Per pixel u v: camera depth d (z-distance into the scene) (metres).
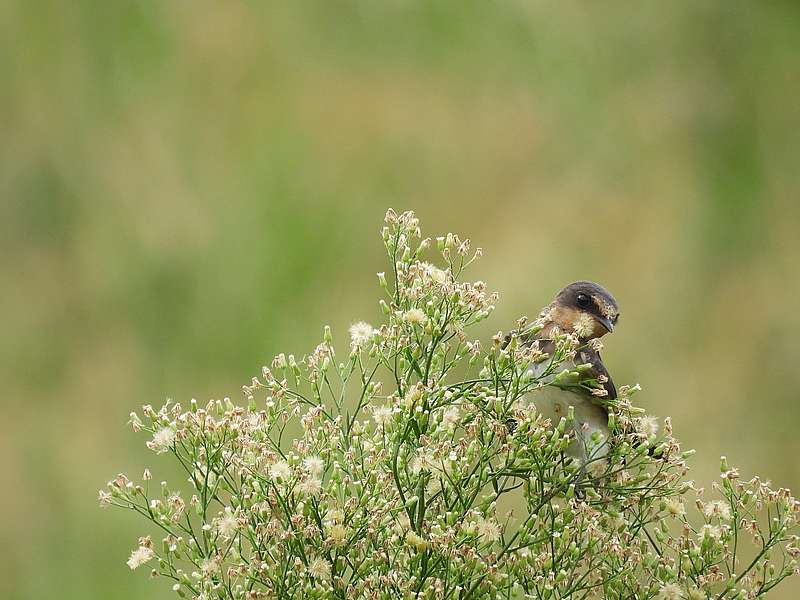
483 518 4.59
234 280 13.77
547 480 4.86
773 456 13.45
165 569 4.66
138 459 12.59
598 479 5.06
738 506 4.86
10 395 13.16
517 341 4.91
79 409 13.08
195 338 13.52
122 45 15.10
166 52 15.11
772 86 16.16
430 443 4.66
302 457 4.64
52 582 11.73
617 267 14.56
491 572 4.49
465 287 4.90
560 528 4.71
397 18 15.44
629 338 14.23
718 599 4.77
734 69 16.19
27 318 13.70
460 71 15.33
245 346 13.43
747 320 14.33
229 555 4.71
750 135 15.76
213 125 14.80
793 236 15.02
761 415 13.85
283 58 15.16
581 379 6.43
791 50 16.25
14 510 12.19
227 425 4.71
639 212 14.85
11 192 14.31
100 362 13.46
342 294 13.65
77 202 14.39
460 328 4.89
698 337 14.34
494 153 14.95
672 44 16.16
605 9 16.12
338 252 13.95
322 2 15.48
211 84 15.05
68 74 14.92
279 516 4.59
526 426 4.77
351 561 4.57
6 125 14.62
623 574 4.73
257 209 14.17
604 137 15.30
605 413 6.31
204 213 14.23
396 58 15.30
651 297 14.36
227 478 4.81
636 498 4.99
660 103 15.71
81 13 15.16
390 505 4.50
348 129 14.80
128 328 13.65
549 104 15.34
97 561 11.77
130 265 13.98
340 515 4.49
